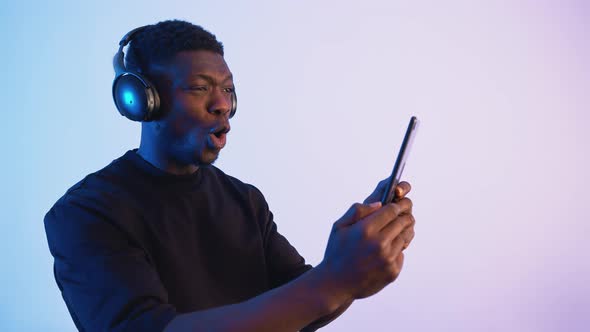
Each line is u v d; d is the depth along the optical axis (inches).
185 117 32.2
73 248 28.6
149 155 34.7
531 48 89.0
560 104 89.3
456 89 88.7
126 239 30.4
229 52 87.5
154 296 26.5
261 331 21.9
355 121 88.1
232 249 36.0
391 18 88.0
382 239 21.3
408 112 88.5
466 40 88.5
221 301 34.5
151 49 32.8
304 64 87.8
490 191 89.7
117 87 33.3
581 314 90.1
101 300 26.5
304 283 22.4
